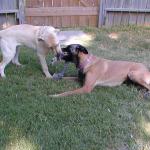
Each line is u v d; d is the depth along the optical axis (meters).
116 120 1.81
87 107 1.93
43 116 1.79
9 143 1.58
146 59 2.88
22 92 2.09
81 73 2.22
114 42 3.27
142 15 3.78
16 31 2.26
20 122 1.73
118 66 2.23
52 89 2.15
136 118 1.84
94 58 2.21
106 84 2.22
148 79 2.16
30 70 2.45
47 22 3.67
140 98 2.09
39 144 1.58
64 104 1.94
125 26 3.72
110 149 1.59
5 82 2.22
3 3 3.48
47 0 3.58
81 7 3.67
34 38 2.24
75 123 1.76
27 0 3.54
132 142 1.63
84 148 1.56
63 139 1.61
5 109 1.86
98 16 3.72
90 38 3.36
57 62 2.53
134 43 3.26
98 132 1.69
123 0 3.69
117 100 2.05
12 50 2.28
